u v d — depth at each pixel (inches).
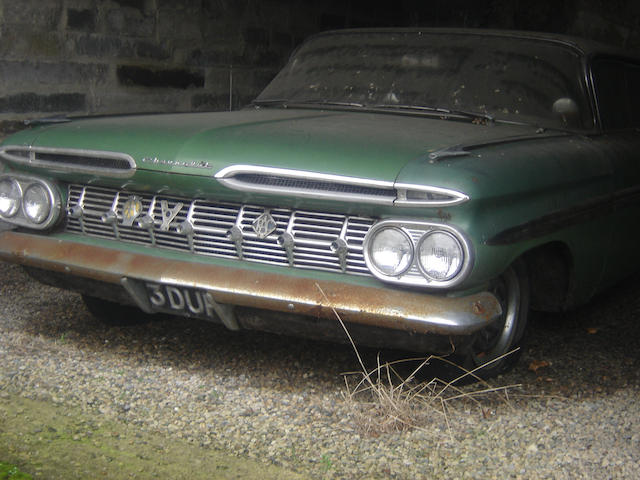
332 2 324.2
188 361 147.6
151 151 134.5
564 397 137.3
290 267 128.4
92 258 138.9
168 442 115.1
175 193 135.3
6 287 189.9
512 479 107.8
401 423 122.4
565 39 173.6
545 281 153.3
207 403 128.6
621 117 179.5
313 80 178.9
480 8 369.4
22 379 134.0
